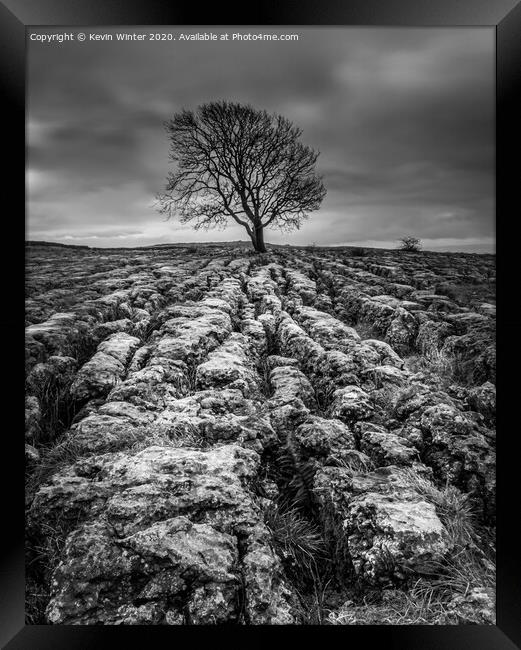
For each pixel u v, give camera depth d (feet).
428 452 15.08
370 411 17.28
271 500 13.34
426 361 24.43
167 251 67.77
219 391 18.33
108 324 25.88
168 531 10.28
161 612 9.35
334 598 11.12
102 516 11.07
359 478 13.26
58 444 15.19
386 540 11.13
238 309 33.40
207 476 12.24
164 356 21.45
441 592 10.75
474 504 13.12
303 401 18.85
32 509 11.65
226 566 9.86
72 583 9.75
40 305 27.99
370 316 30.45
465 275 41.22
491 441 15.38
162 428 15.31
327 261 54.34
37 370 18.54
